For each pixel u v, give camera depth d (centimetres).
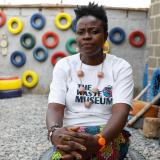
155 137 306
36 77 598
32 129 341
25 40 599
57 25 586
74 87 153
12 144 289
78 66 156
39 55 599
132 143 291
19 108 457
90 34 150
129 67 156
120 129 142
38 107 466
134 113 357
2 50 600
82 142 131
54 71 158
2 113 421
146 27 584
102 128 144
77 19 154
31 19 590
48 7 586
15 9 591
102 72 154
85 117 150
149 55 464
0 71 605
